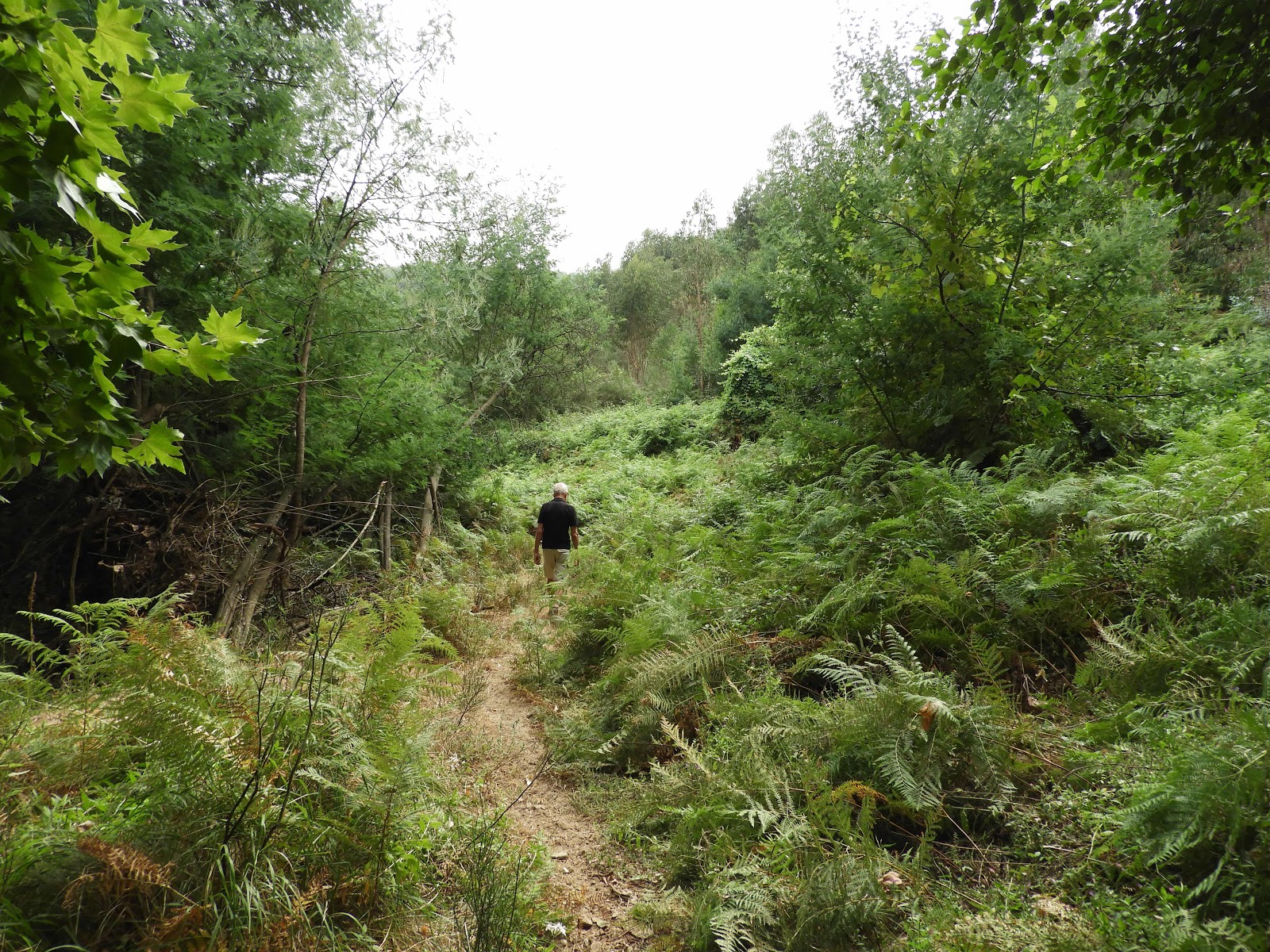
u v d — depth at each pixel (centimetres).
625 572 605
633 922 260
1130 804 231
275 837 226
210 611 538
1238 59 358
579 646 547
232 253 610
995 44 422
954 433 647
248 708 265
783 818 284
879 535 485
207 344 201
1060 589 375
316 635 301
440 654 573
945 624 384
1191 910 192
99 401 190
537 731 444
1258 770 202
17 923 177
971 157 620
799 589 479
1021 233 637
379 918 234
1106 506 407
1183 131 387
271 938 201
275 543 617
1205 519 343
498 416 1959
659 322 4216
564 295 2069
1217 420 525
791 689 398
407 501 898
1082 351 632
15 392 173
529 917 251
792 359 756
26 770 242
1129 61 388
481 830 288
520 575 891
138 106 178
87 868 199
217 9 664
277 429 683
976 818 273
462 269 920
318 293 704
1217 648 290
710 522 809
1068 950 187
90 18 478
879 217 677
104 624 319
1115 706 302
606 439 1850
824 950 221
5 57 157
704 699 396
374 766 272
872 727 301
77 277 181
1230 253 1141
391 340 827
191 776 226
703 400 2403
